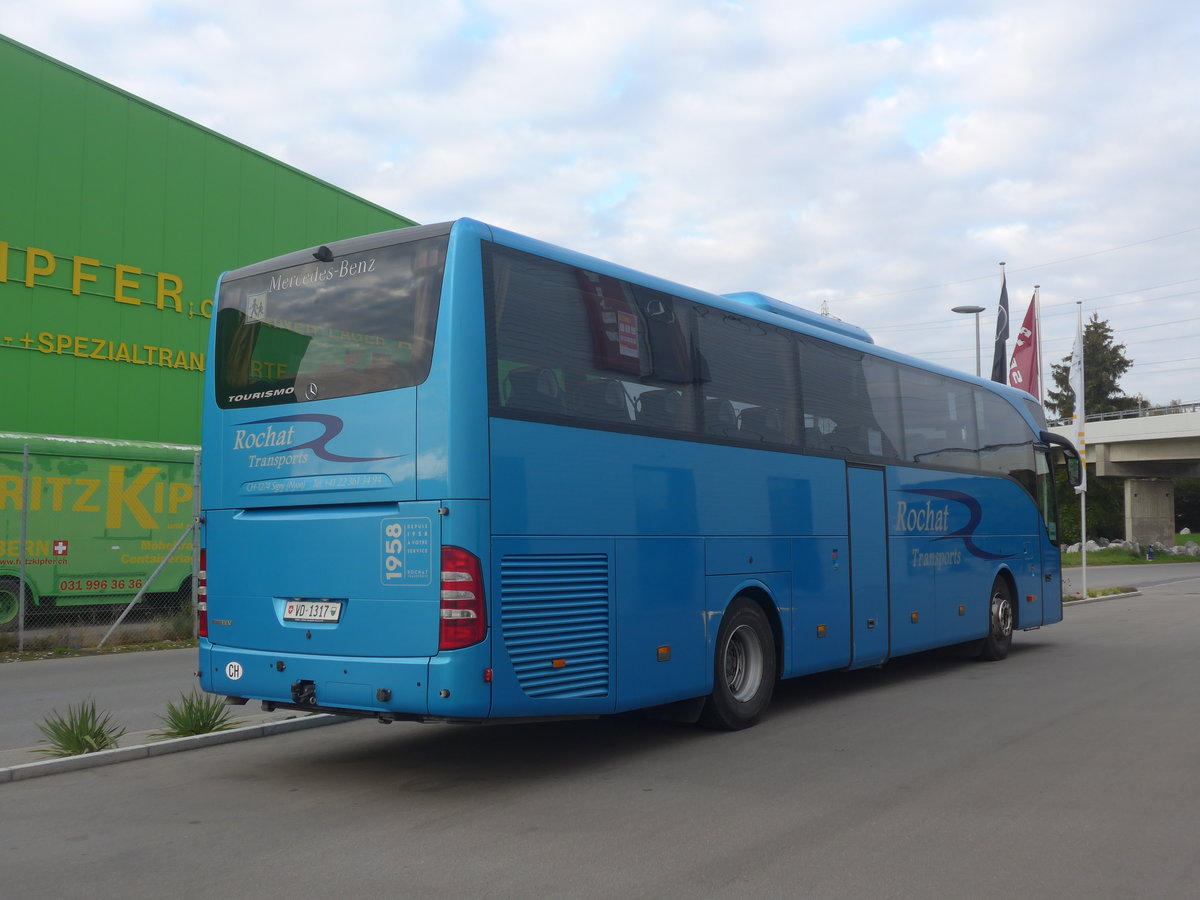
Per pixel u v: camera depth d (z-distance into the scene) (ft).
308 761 26.99
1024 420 52.29
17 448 61.00
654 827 20.62
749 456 31.86
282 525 25.30
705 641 29.48
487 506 23.15
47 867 18.26
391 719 23.82
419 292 24.00
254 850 19.20
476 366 23.36
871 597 37.78
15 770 24.77
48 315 76.48
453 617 22.58
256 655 25.39
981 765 25.96
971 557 45.47
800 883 17.25
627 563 26.84
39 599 61.67
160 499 67.56
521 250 25.03
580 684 25.16
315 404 25.09
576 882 17.30
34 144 75.61
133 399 81.66
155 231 83.20
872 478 38.45
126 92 81.30
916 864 18.21
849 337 39.52
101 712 34.50
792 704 35.94
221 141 87.97
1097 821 20.85
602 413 26.58
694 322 30.40
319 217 96.37
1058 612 53.88
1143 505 241.35
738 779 24.79
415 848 19.26
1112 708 34.19
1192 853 18.80
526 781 24.70
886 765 26.14
